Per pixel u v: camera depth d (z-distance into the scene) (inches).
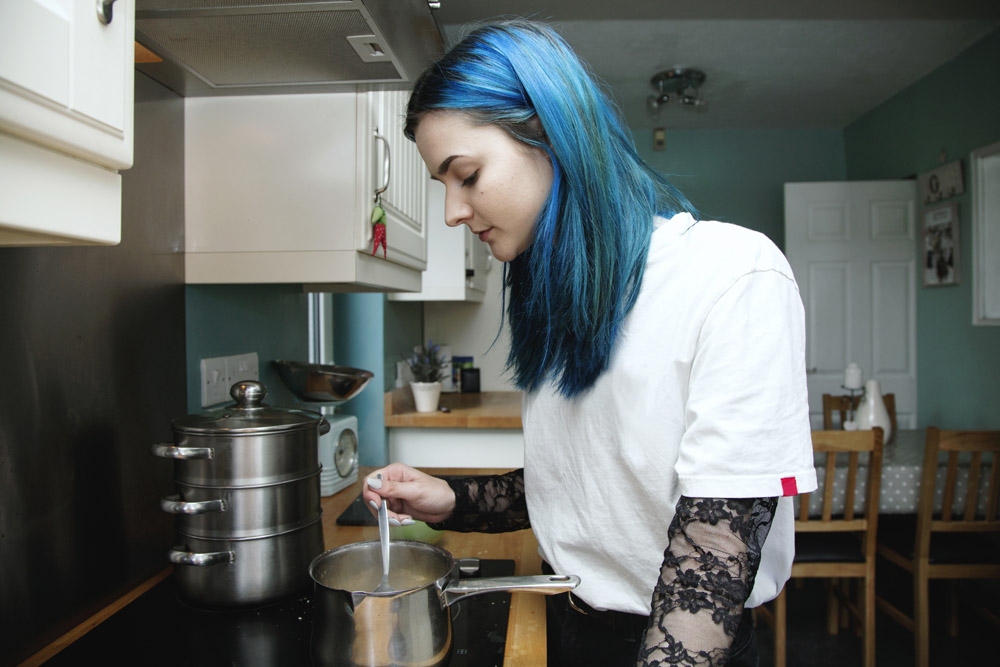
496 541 47.9
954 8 111.3
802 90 149.6
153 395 43.7
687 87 140.3
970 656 95.8
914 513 99.1
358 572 35.0
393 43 36.8
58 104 17.8
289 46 37.1
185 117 47.3
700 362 25.2
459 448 105.8
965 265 131.3
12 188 17.0
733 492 23.1
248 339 57.2
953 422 136.3
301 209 46.6
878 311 151.3
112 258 39.8
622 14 112.2
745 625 32.2
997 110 119.3
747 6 109.9
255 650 32.0
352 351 102.7
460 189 28.4
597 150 26.7
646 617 30.0
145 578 42.7
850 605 98.3
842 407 125.2
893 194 149.6
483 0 106.9
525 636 32.6
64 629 35.6
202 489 35.7
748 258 25.2
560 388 30.1
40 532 34.1
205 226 47.4
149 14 32.7
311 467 38.8
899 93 150.7
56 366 35.3
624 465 28.6
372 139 48.3
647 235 27.6
